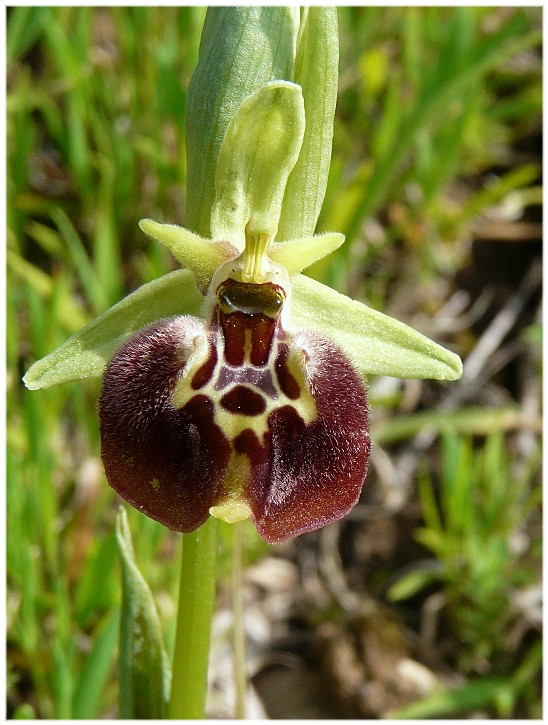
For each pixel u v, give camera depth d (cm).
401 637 9
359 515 10
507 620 9
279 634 10
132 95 10
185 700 6
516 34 10
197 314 5
